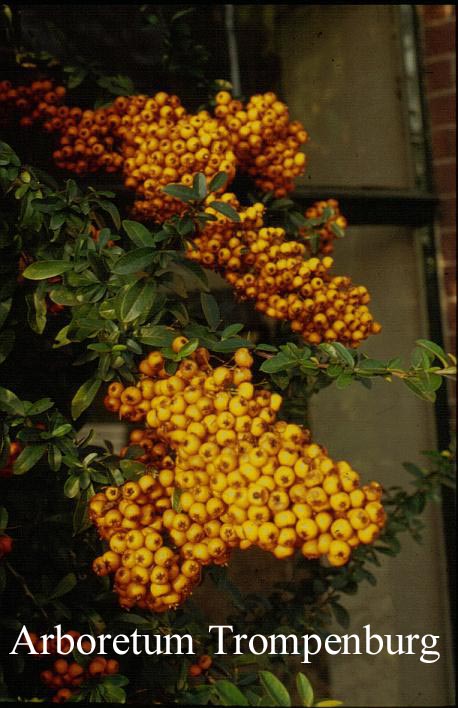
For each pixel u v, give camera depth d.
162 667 0.77
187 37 0.95
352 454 1.21
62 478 0.76
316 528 0.61
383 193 1.10
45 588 0.74
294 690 1.11
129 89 0.86
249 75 1.15
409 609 1.16
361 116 1.19
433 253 1.15
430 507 1.16
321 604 0.92
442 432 1.13
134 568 0.63
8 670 0.75
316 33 1.19
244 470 0.61
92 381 0.68
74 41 0.99
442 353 0.66
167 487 0.64
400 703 1.15
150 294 0.67
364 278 1.21
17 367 0.77
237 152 0.81
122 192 0.88
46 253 0.70
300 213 0.86
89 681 0.71
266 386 0.74
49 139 0.87
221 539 0.63
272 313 0.75
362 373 0.66
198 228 0.73
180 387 0.64
